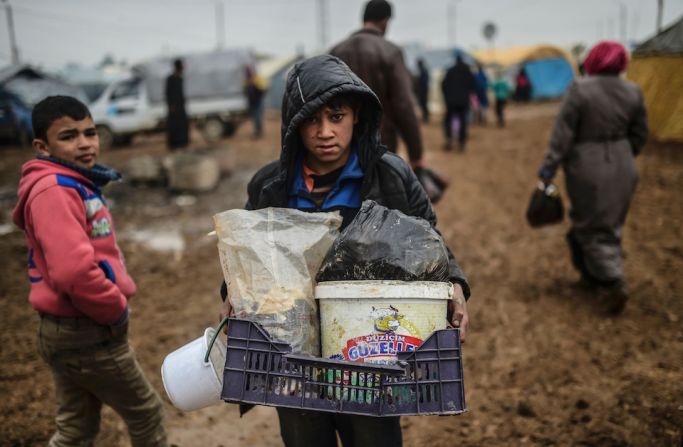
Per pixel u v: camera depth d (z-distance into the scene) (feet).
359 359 5.95
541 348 14.34
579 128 16.30
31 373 13.78
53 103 7.92
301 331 6.10
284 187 7.13
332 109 6.66
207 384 6.88
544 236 24.14
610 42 16.05
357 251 6.12
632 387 12.20
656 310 16.15
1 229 27.55
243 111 65.57
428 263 6.12
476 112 75.05
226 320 6.66
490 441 10.83
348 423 7.52
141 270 21.52
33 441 11.03
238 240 6.38
